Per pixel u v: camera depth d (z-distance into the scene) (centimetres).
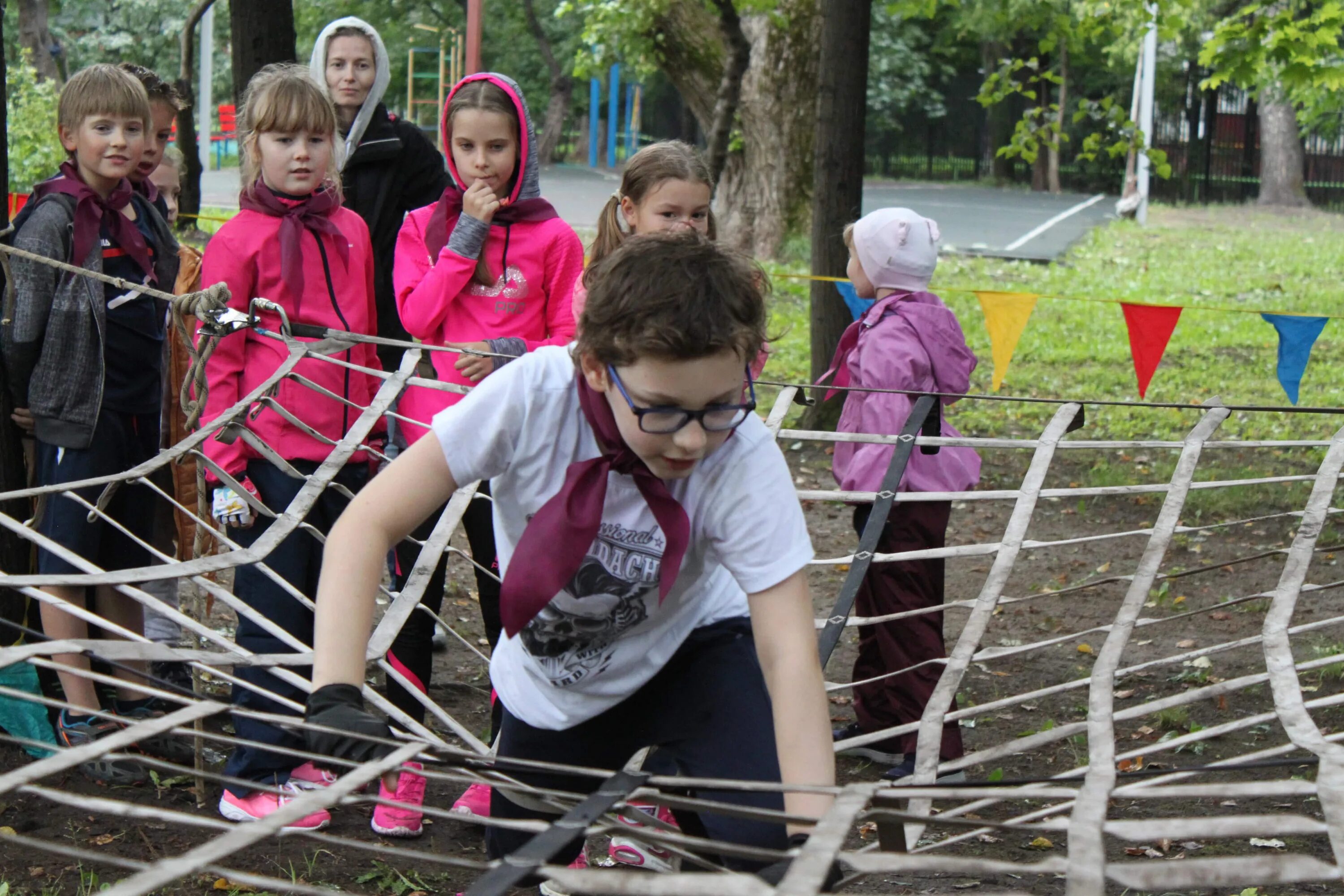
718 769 207
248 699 342
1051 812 181
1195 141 3278
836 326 789
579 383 198
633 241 182
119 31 3459
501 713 308
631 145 3972
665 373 176
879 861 123
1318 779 141
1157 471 781
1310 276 1638
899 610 379
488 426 199
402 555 367
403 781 343
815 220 782
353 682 175
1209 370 1093
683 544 195
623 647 219
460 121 363
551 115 3794
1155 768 219
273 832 128
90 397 364
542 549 197
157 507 391
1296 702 205
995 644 531
